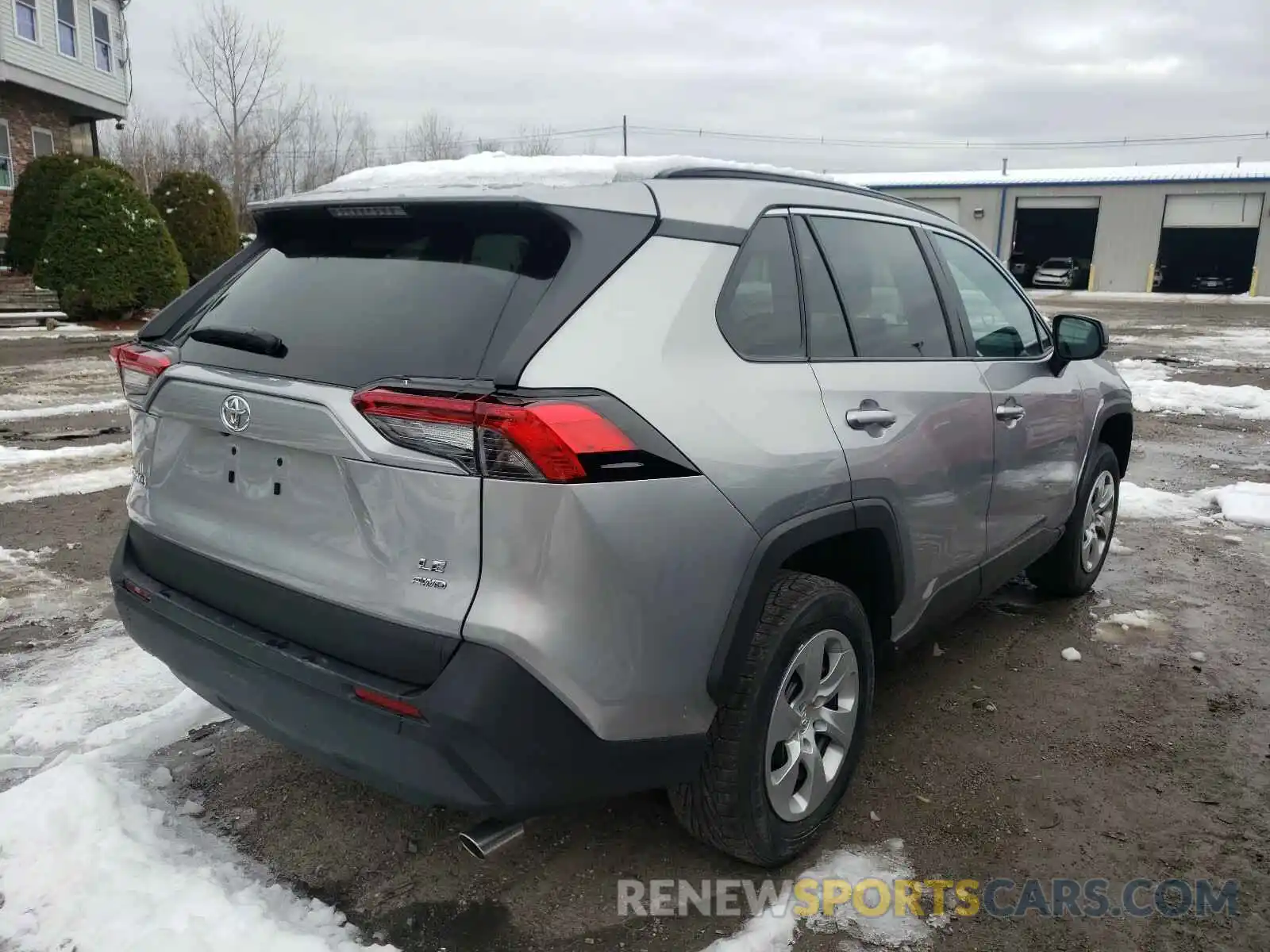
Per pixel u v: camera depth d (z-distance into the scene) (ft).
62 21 80.23
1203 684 13.35
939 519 10.65
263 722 8.16
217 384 8.15
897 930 8.42
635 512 7.14
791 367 8.85
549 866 9.18
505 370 6.87
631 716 7.40
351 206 8.34
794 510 8.36
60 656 13.53
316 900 8.62
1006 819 10.10
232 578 8.30
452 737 6.82
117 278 59.77
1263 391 41.11
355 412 7.20
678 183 8.64
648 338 7.58
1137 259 138.62
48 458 25.54
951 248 12.39
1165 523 21.50
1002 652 14.37
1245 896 8.93
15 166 79.46
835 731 9.41
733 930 8.38
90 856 8.79
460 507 6.87
